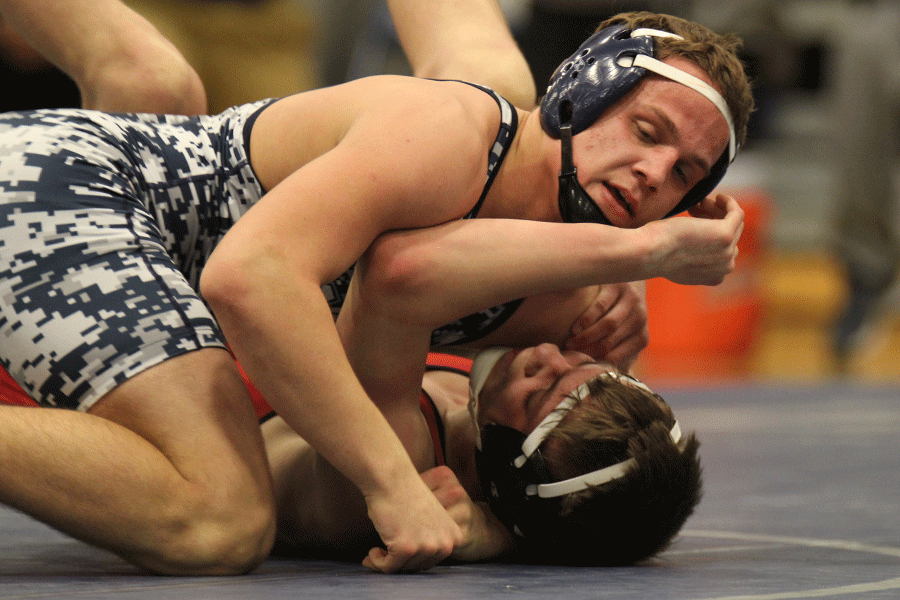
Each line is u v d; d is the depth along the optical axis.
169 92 8.21
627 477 6.30
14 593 5.37
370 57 29.80
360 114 6.58
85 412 6.16
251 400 6.55
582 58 6.94
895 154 28.06
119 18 8.27
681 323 28.64
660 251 6.43
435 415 7.24
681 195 7.02
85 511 5.84
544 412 6.46
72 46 8.20
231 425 6.32
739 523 8.55
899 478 11.46
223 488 6.14
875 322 28.34
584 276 6.36
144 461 5.96
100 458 5.87
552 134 6.95
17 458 5.73
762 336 31.33
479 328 7.46
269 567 6.65
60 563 6.59
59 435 5.85
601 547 6.45
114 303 6.29
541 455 6.41
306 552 7.43
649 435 6.37
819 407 19.92
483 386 6.75
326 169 6.10
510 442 6.52
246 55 20.00
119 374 6.19
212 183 7.12
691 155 6.84
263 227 5.90
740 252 28.62
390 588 5.61
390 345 6.53
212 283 5.84
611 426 6.34
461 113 6.59
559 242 6.30
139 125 7.14
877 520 8.72
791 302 36.50
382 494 6.12
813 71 41.66
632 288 7.67
